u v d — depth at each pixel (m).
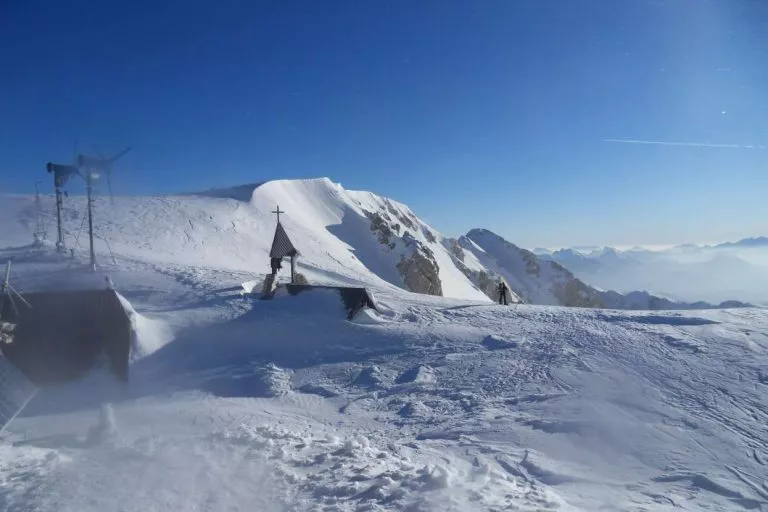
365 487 8.61
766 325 19.48
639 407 13.48
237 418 14.25
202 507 8.00
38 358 17.78
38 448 10.95
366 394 16.23
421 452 11.19
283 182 88.38
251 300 24.78
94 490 8.54
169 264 34.00
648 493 9.29
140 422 13.90
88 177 28.09
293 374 18.47
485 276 127.19
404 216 125.44
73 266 31.22
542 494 8.62
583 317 23.08
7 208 52.00
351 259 65.00
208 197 67.06
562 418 12.92
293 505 8.03
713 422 12.49
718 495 9.27
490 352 18.84
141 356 19.22
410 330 21.91
